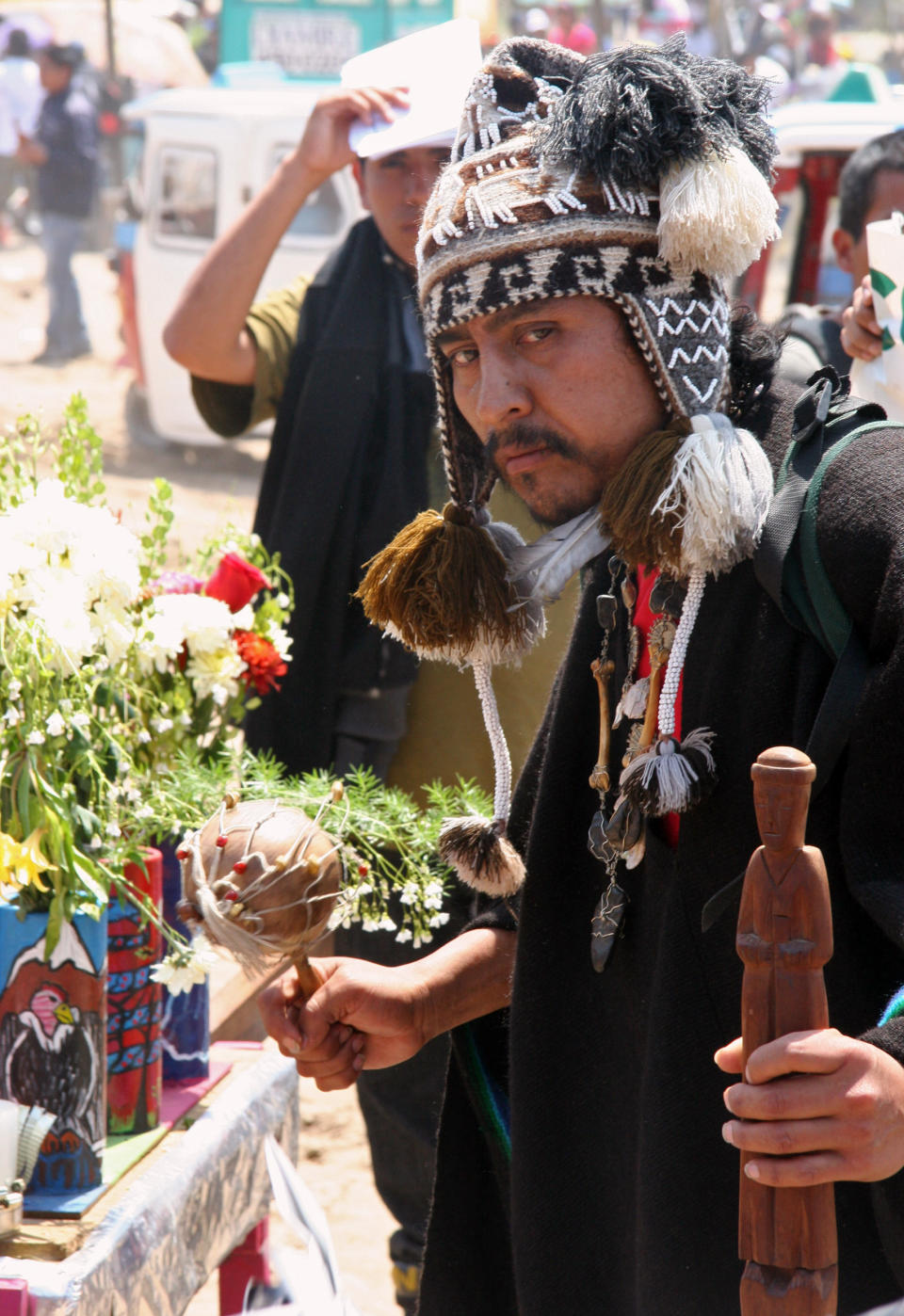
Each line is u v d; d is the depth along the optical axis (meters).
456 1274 1.92
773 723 1.45
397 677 2.87
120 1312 1.74
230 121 9.98
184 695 2.14
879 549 1.37
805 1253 1.15
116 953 1.96
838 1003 1.41
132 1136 2.00
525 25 20.41
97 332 14.94
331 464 2.91
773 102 1.53
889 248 2.28
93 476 2.30
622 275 1.43
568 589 2.83
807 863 1.13
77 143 13.39
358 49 13.25
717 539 1.41
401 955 2.80
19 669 1.73
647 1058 1.54
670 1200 1.50
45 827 1.74
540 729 1.87
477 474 1.63
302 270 9.35
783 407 1.54
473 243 1.45
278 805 1.49
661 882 1.58
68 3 17.48
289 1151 2.40
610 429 1.48
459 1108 1.92
